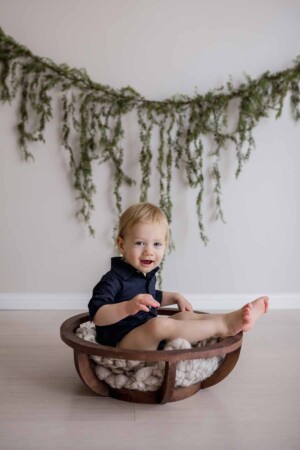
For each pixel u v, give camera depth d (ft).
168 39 8.68
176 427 4.17
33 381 5.19
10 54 8.34
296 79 8.67
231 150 8.82
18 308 8.73
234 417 4.39
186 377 4.54
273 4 8.73
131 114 8.69
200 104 8.63
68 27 8.52
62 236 8.77
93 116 8.54
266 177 8.93
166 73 8.70
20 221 8.70
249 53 8.74
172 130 8.75
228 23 8.71
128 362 4.53
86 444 3.84
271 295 9.08
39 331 7.25
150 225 5.20
